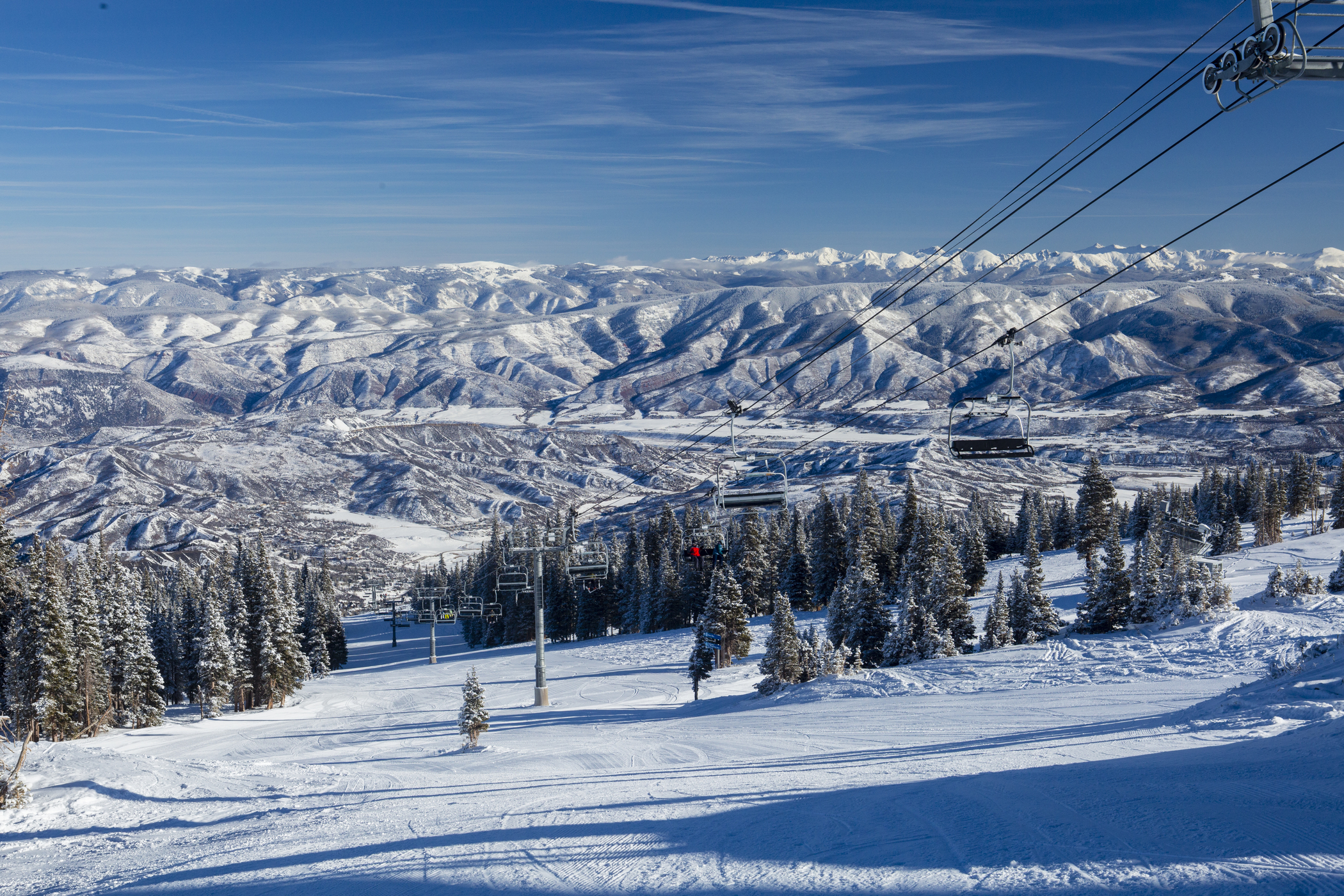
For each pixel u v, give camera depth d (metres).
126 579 88.69
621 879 11.62
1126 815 11.67
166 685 96.12
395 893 12.15
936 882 9.94
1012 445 22.09
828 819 13.79
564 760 30.62
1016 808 12.91
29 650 66.75
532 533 141.25
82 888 15.44
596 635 126.38
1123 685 35.12
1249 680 32.06
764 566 112.19
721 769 23.34
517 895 11.45
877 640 61.91
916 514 107.75
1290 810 10.96
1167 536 57.66
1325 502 150.50
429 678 98.19
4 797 24.67
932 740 26.48
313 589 121.75
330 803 23.05
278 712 83.94
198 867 15.84
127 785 26.91
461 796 21.88
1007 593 63.84
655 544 135.25
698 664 61.53
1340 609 48.00
